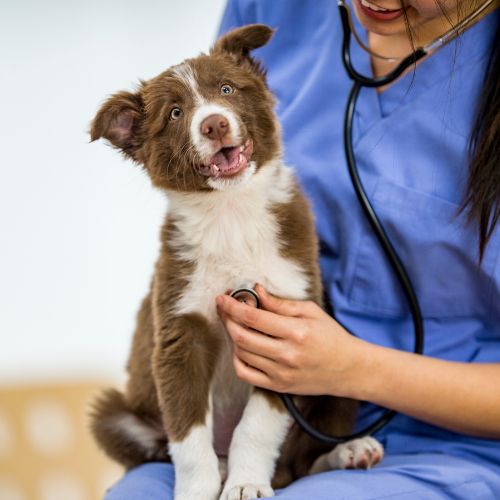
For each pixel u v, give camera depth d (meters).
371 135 4.91
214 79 4.62
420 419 4.50
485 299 4.67
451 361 4.61
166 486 4.38
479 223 4.47
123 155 4.91
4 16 7.32
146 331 5.09
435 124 4.74
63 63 7.45
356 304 4.91
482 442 4.58
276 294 4.54
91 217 7.64
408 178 4.76
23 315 7.66
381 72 5.05
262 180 4.61
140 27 7.53
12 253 7.61
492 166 4.39
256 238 4.59
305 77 5.42
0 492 7.43
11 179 7.54
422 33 4.81
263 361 4.27
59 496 7.52
